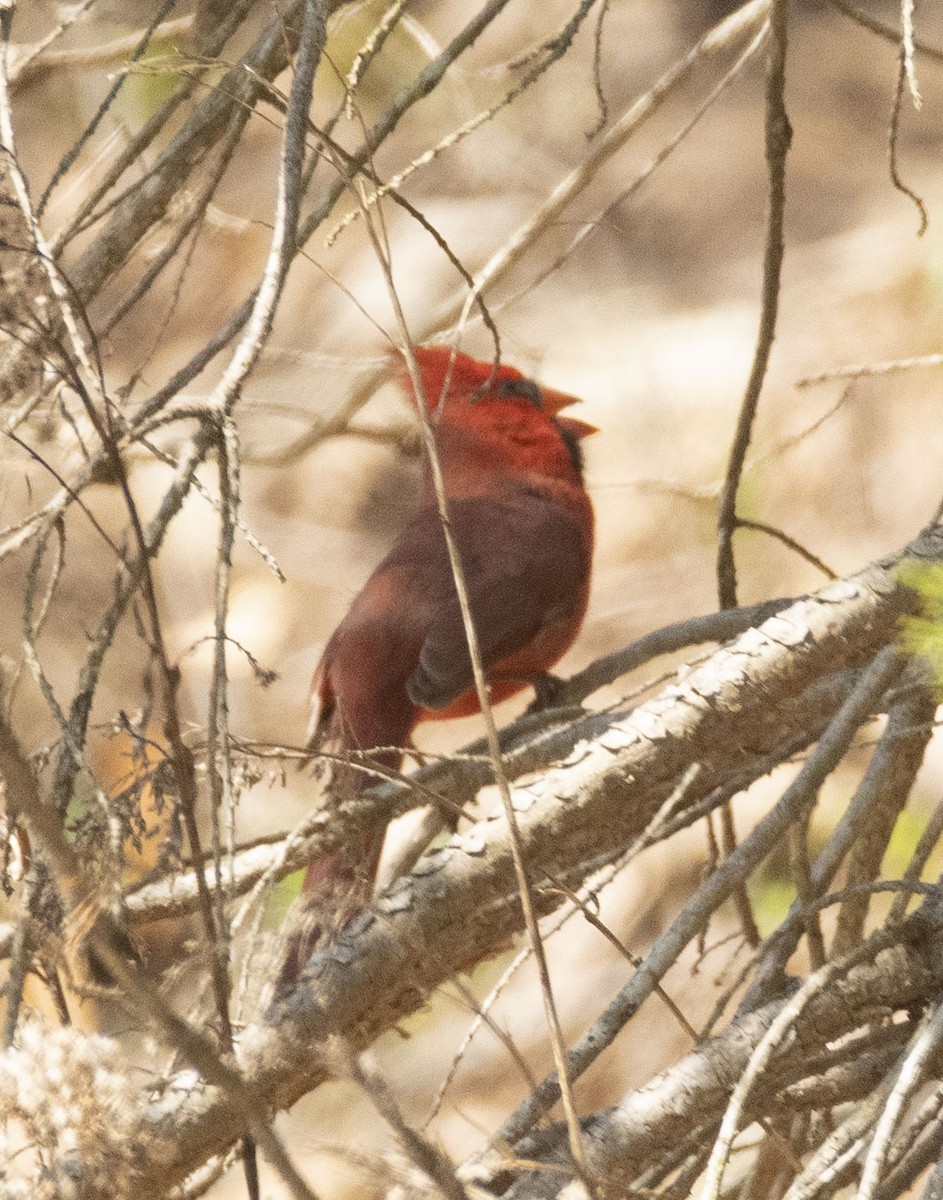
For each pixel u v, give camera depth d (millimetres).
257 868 5188
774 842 4328
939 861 9523
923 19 14898
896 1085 3779
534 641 7539
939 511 5203
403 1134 3416
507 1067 10484
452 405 8109
